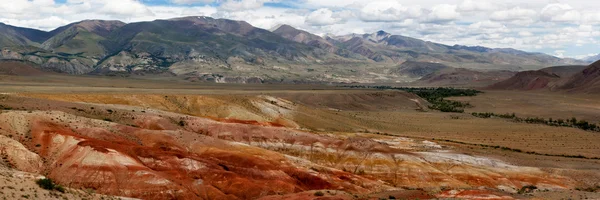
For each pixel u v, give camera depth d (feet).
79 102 349.20
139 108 362.94
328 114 533.14
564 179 307.58
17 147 199.82
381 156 315.37
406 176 297.33
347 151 321.93
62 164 203.41
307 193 212.43
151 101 434.71
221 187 224.94
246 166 255.09
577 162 356.59
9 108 270.46
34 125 230.48
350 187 254.88
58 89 476.54
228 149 279.69
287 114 485.56
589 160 372.38
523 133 542.98
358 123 521.24
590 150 442.50
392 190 251.60
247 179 235.40
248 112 457.68
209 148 274.57
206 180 226.38
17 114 233.35
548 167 328.70
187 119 338.95
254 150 285.43
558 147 454.40
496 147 421.59
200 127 331.57
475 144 433.48
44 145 217.15
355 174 295.89
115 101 413.39
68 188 164.55
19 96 323.16
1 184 138.00
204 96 470.80
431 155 329.52
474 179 298.56
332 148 326.44
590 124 635.66
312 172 262.67
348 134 403.75
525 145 459.73
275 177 247.29
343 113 582.76
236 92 633.61
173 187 203.82
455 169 308.60
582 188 291.79
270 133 334.44
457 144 414.21
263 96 523.70
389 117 628.28
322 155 319.06
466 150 371.76
